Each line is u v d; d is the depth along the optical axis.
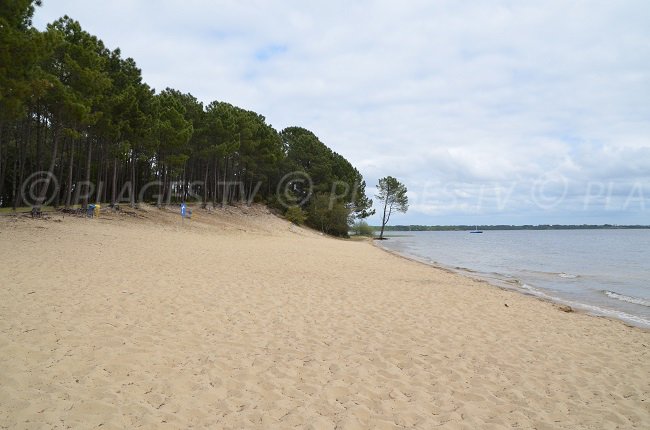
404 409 5.26
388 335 8.34
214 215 43.22
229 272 14.47
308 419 4.83
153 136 33.88
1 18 16.34
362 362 6.79
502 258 38.12
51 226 21.27
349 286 13.80
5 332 6.67
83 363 5.83
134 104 28.97
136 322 7.89
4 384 5.02
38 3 19.33
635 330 10.45
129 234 23.38
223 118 44.69
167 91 42.94
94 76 24.39
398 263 24.81
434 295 13.27
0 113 19.61
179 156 36.38
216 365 6.22
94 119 24.92
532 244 70.00
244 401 5.18
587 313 12.92
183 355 6.50
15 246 15.33
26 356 5.85
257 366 6.32
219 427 4.53
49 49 18.94
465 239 97.62
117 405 4.80
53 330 6.97
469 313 10.88
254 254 21.27
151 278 12.04
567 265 31.12
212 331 7.80
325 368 6.43
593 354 8.05
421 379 6.25
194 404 5.00
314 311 9.91
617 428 5.11
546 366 7.16
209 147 44.25
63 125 26.73
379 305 11.07
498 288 16.67
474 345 8.06
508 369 6.90
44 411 4.53
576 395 6.04
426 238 104.62
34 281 10.29
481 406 5.50
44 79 19.48
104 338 6.85
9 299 8.57
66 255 14.53
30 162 35.47
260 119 58.22
